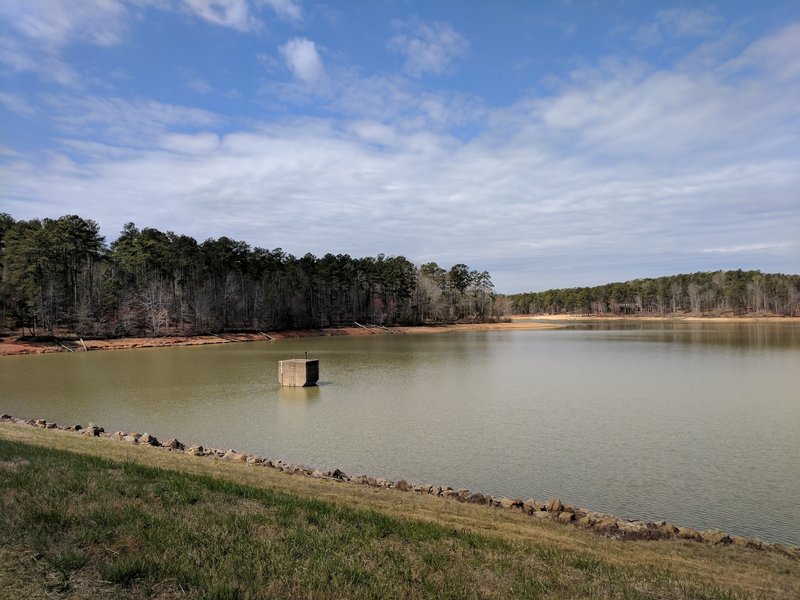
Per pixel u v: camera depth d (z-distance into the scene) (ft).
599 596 22.06
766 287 584.40
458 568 23.58
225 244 341.41
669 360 167.32
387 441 68.39
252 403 96.94
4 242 265.13
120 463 36.52
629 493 49.39
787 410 87.04
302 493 38.45
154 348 237.04
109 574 19.84
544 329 440.45
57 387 117.91
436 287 470.80
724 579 27.71
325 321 380.58
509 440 68.44
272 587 19.94
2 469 32.27
